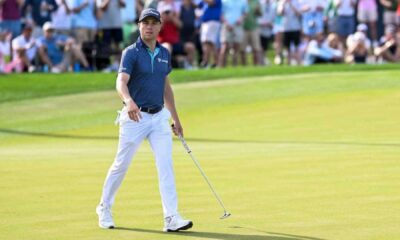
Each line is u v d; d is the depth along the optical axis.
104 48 75.69
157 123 26.36
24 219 27.95
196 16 78.81
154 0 73.62
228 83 67.69
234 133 49.78
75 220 27.72
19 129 55.31
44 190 33.16
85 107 62.00
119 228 26.52
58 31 75.44
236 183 33.53
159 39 74.62
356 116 53.00
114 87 67.88
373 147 42.22
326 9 80.06
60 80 69.31
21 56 74.50
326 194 30.81
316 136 46.94
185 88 66.31
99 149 45.97
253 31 79.19
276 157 40.03
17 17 74.38
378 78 66.69
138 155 42.66
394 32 81.50
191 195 31.36
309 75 69.62
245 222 26.78
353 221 26.45
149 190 32.72
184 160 40.12
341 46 79.94
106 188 26.70
